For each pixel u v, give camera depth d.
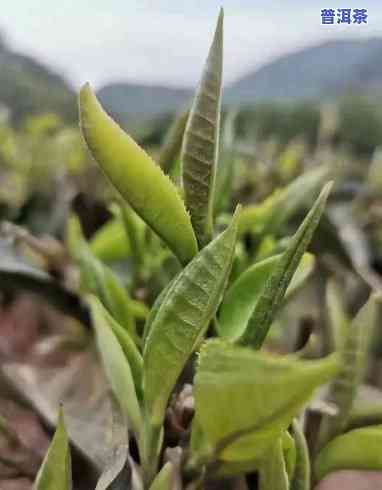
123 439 0.08
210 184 0.08
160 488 0.07
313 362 0.05
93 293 0.10
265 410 0.06
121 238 0.14
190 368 0.08
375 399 0.10
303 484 0.08
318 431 0.09
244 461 0.07
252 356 0.05
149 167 0.07
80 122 0.07
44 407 0.12
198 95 0.08
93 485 0.10
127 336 0.08
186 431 0.07
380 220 0.26
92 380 0.12
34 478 0.11
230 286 0.09
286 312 0.15
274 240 0.13
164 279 0.12
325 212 0.15
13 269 0.12
